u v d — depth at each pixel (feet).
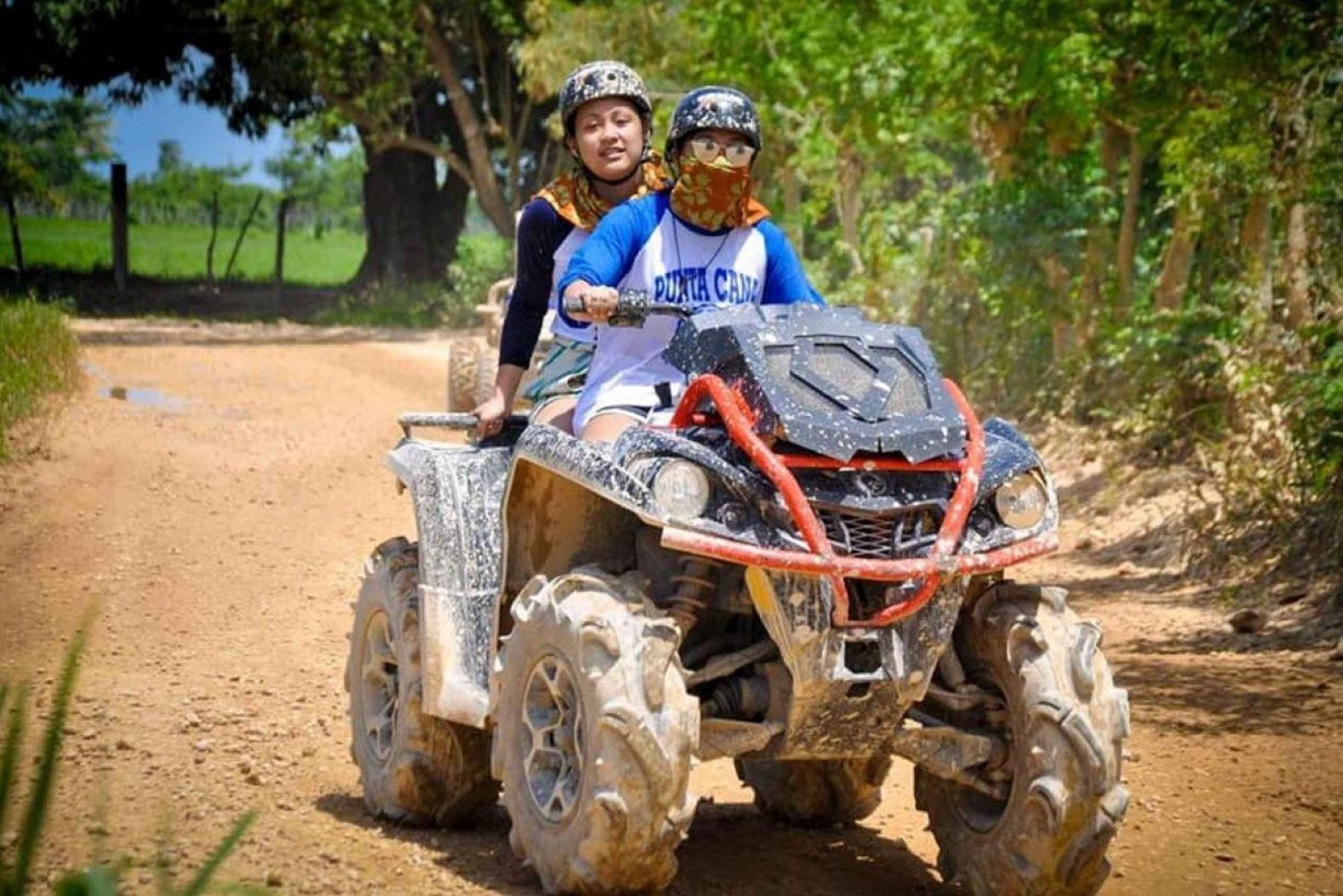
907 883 19.95
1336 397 36.01
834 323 18.26
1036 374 57.06
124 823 20.34
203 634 32.68
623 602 17.63
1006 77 54.29
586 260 19.51
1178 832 21.95
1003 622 18.19
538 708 18.44
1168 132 50.85
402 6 117.91
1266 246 46.50
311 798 22.38
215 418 60.29
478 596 20.22
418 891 18.38
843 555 17.13
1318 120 39.37
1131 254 53.98
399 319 130.31
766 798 22.45
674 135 19.89
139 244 237.04
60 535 41.24
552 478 19.49
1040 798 17.57
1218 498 41.52
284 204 148.56
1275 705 27.73
